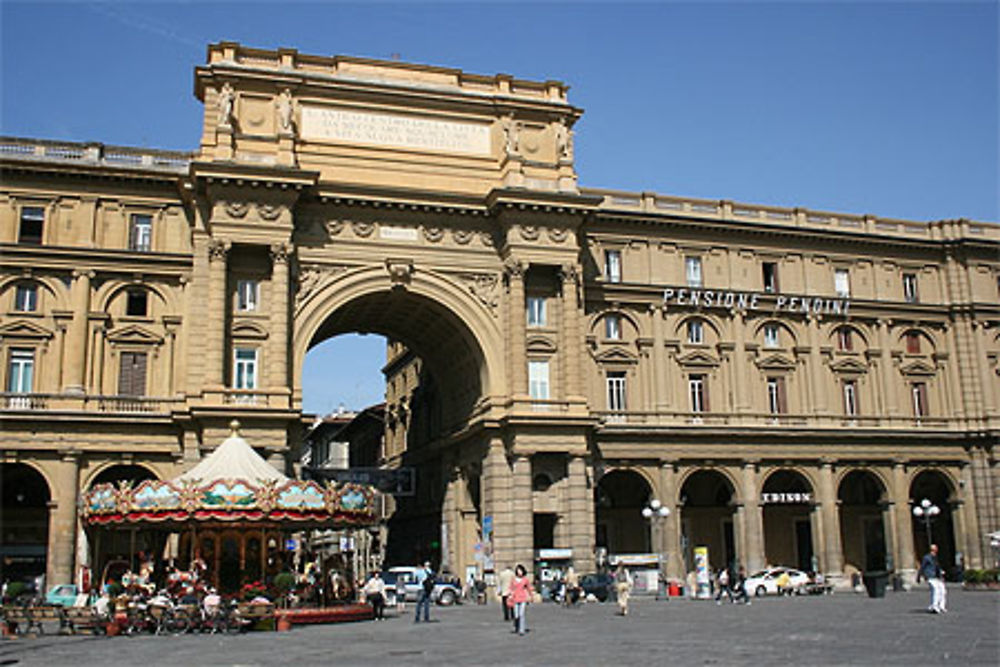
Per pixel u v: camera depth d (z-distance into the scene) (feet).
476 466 168.35
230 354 149.69
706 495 194.80
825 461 186.29
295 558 143.95
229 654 77.41
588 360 177.99
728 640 80.69
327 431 346.13
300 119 161.07
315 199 157.17
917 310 201.67
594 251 183.32
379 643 85.10
